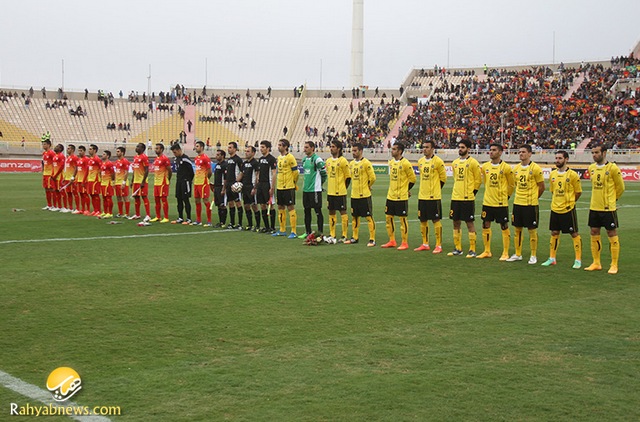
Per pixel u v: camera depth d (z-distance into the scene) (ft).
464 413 17.28
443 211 76.13
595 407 17.80
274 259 41.14
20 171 164.45
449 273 37.40
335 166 48.96
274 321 26.04
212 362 20.98
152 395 18.20
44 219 63.26
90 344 22.71
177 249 44.73
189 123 222.07
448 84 233.35
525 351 22.61
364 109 228.02
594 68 208.03
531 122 192.75
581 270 39.01
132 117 221.05
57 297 29.71
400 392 18.63
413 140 200.54
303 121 229.25
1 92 207.82
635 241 52.34
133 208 76.33
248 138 224.33
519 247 42.16
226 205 58.90
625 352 22.63
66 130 208.03
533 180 40.88
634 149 165.99
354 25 255.09
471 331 25.04
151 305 28.43
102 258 40.40
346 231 49.96
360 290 32.22
